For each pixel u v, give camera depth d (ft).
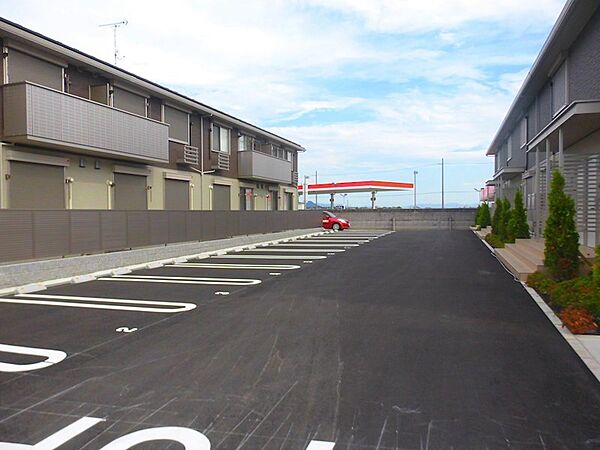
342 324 20.88
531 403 12.42
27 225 32.30
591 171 30.60
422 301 25.68
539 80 54.95
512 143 83.05
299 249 60.03
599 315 20.18
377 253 53.42
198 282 33.37
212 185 66.85
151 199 53.72
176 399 12.84
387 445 10.25
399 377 14.32
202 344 18.06
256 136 81.25
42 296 28.27
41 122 36.14
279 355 16.60
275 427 11.14
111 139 43.39
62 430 11.07
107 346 17.94
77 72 43.19
